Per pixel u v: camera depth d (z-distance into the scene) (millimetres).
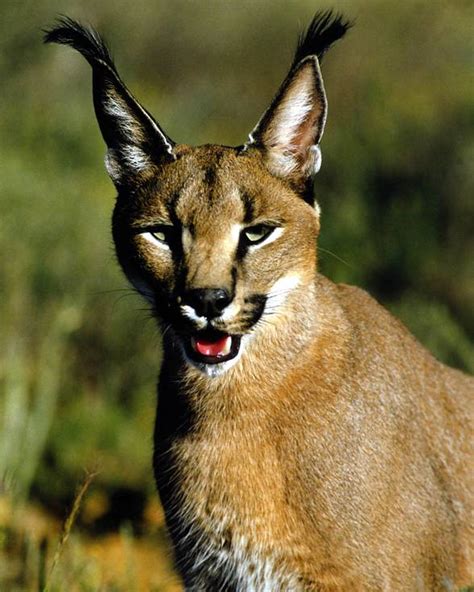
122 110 9273
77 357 17578
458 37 31078
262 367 8945
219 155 9062
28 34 25875
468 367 15125
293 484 8898
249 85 32688
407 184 23516
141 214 8969
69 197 19703
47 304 17844
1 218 18391
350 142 24828
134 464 15883
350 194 23078
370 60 30891
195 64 32938
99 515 14852
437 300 20312
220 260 8609
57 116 24375
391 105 25625
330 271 20656
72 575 11102
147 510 14742
